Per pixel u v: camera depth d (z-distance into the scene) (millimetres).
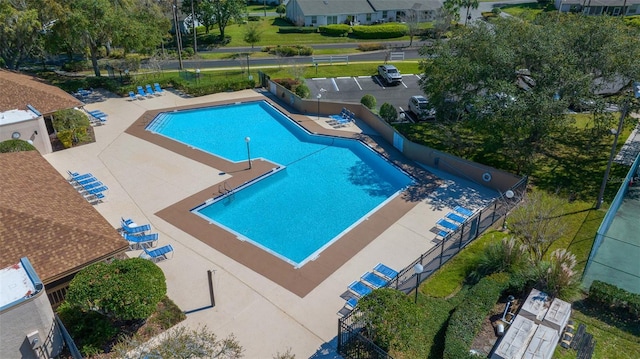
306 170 29484
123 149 31266
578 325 16109
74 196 20406
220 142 33406
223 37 67625
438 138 31953
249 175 27812
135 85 42438
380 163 29984
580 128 32469
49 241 16828
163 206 24438
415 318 14172
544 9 83812
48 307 14539
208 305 17469
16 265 15430
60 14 37906
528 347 14211
